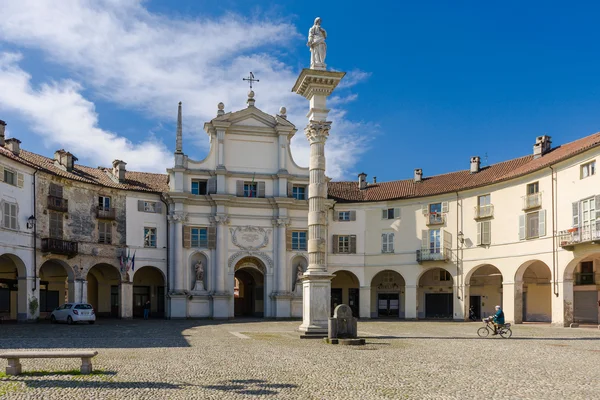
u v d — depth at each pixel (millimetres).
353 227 51188
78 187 43344
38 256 38812
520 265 40375
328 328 22969
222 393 11711
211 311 46969
